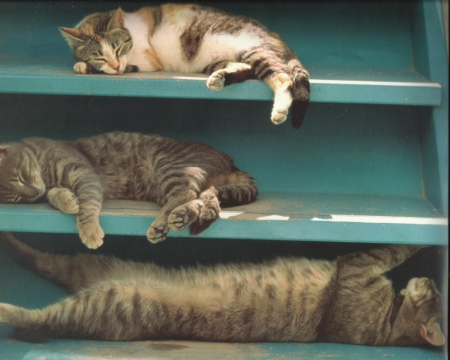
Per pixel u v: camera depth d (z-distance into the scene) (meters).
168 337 1.83
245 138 1.98
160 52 1.91
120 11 1.86
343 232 1.78
